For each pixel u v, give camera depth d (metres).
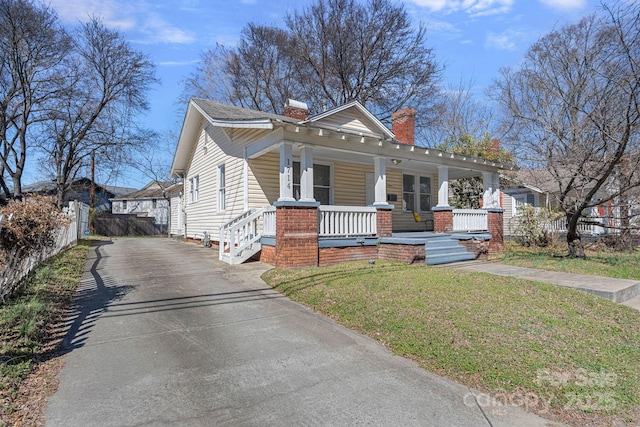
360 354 3.89
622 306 5.72
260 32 25.16
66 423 2.60
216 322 4.80
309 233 8.31
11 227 4.63
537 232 14.49
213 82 27.27
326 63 23.92
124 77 25.50
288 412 2.78
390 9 22.86
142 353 3.82
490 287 5.99
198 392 3.06
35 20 20.73
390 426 2.62
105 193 42.25
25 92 22.03
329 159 11.95
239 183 11.05
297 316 5.12
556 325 4.51
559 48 10.76
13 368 3.24
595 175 9.66
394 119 14.45
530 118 11.77
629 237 13.52
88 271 7.93
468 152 19.39
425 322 4.47
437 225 11.70
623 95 8.57
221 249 9.73
